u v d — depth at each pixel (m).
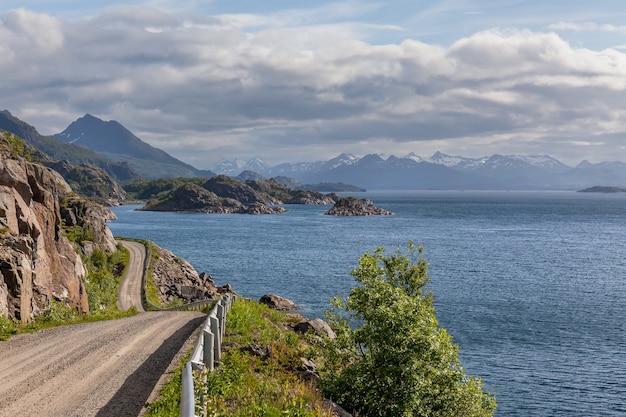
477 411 19.98
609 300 76.19
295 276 98.94
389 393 18.48
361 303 20.52
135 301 63.25
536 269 108.38
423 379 18.36
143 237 180.25
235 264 115.50
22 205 33.22
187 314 36.09
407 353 18.36
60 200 79.94
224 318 21.39
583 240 173.38
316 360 21.86
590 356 49.22
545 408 37.50
